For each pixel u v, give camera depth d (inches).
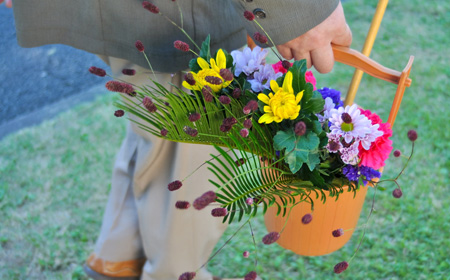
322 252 49.9
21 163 96.0
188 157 55.6
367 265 72.1
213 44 51.4
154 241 60.8
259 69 42.8
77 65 141.5
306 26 43.1
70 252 77.6
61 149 99.3
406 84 43.0
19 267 75.5
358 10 151.0
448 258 71.9
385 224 78.0
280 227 49.5
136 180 60.0
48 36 51.7
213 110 40.4
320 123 40.0
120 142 100.4
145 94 43.4
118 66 53.6
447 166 88.2
